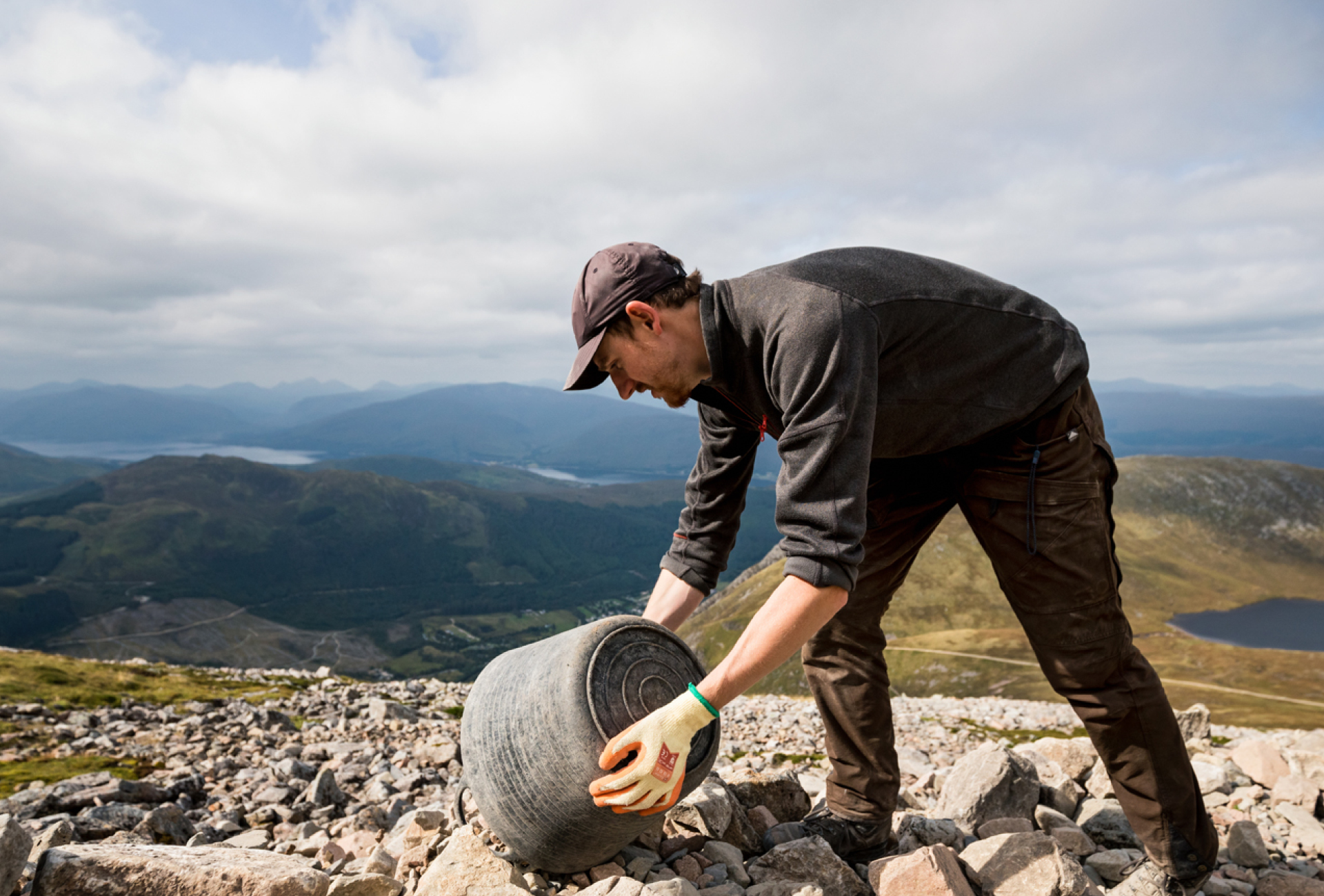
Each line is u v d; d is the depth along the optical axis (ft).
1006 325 7.63
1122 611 8.65
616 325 7.47
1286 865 11.72
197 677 49.70
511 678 8.65
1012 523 8.28
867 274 7.16
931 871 8.25
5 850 6.66
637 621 8.70
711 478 9.55
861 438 6.77
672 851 9.79
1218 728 34.45
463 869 7.99
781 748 30.99
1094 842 11.85
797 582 6.70
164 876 7.07
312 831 14.98
